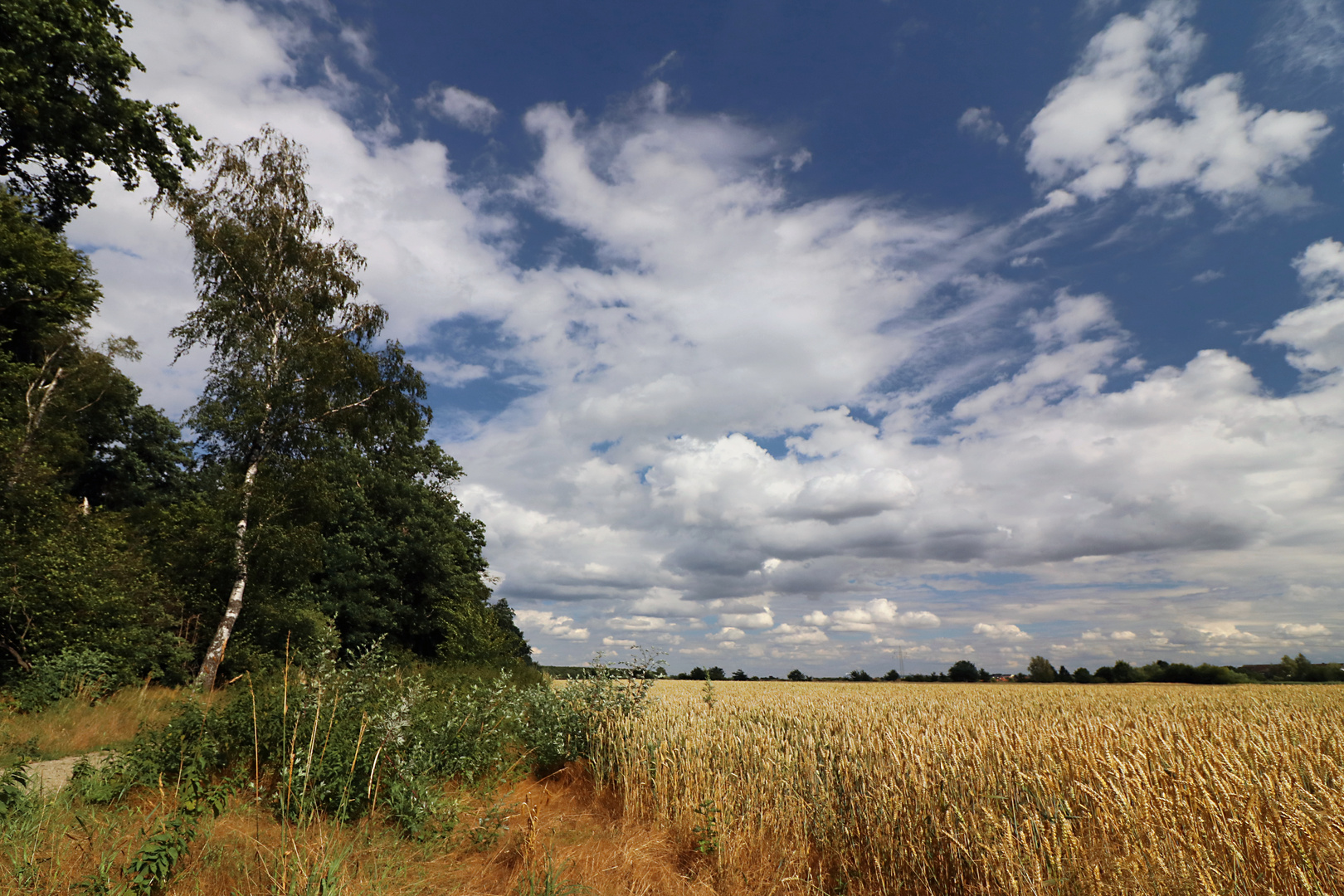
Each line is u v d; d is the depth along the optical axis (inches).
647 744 333.4
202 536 758.5
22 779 220.8
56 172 841.5
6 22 679.7
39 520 631.2
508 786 347.6
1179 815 165.2
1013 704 649.0
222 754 281.0
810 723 394.3
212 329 795.4
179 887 174.1
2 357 768.9
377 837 233.5
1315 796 170.2
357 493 1157.7
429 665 623.5
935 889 200.4
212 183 820.6
